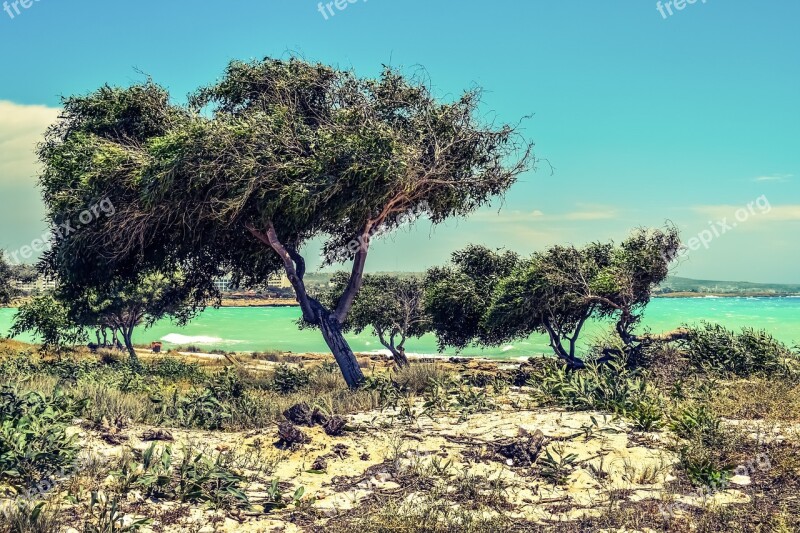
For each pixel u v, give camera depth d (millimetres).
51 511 6078
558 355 20000
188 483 7035
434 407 11773
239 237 19281
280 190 15969
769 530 6113
